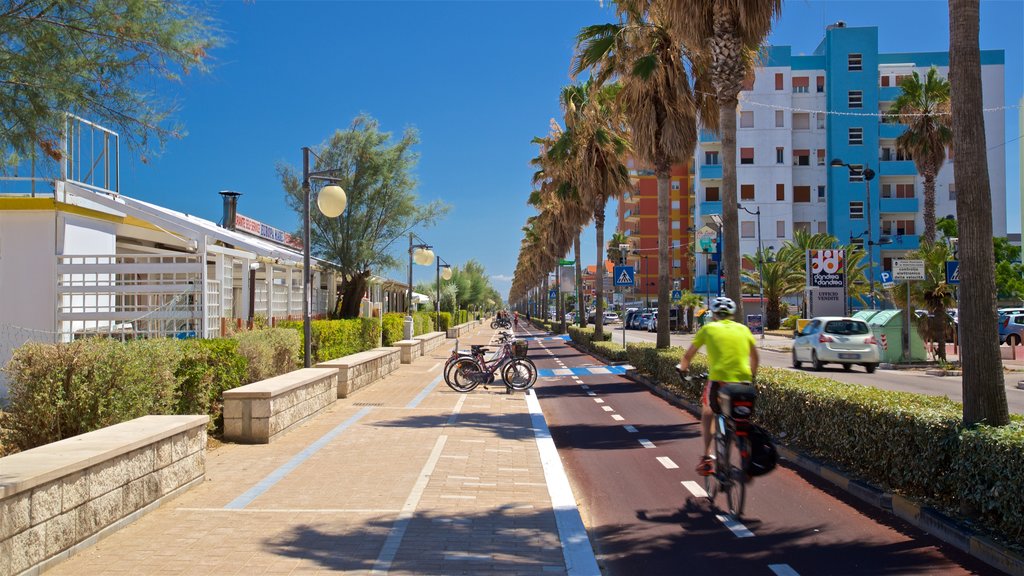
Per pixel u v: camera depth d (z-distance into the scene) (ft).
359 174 97.45
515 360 56.59
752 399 21.36
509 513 21.43
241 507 21.77
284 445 32.50
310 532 19.26
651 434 37.68
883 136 207.92
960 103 21.29
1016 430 18.07
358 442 33.40
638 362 69.10
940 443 20.08
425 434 35.73
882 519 21.03
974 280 20.29
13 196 46.88
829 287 105.50
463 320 227.20
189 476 23.79
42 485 15.79
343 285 99.50
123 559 16.83
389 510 21.65
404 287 172.55
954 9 21.49
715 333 22.68
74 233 49.55
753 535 19.93
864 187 207.21
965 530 18.25
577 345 133.39
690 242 230.89
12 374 25.80
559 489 24.36
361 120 98.27
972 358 20.10
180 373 31.04
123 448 19.15
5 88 17.25
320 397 42.42
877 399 25.14
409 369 78.28
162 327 50.65
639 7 62.44
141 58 18.37
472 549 18.08
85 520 17.51
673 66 65.36
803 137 213.46
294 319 81.30
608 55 69.56
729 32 46.83
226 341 36.17
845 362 76.89
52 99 17.75
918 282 83.30
